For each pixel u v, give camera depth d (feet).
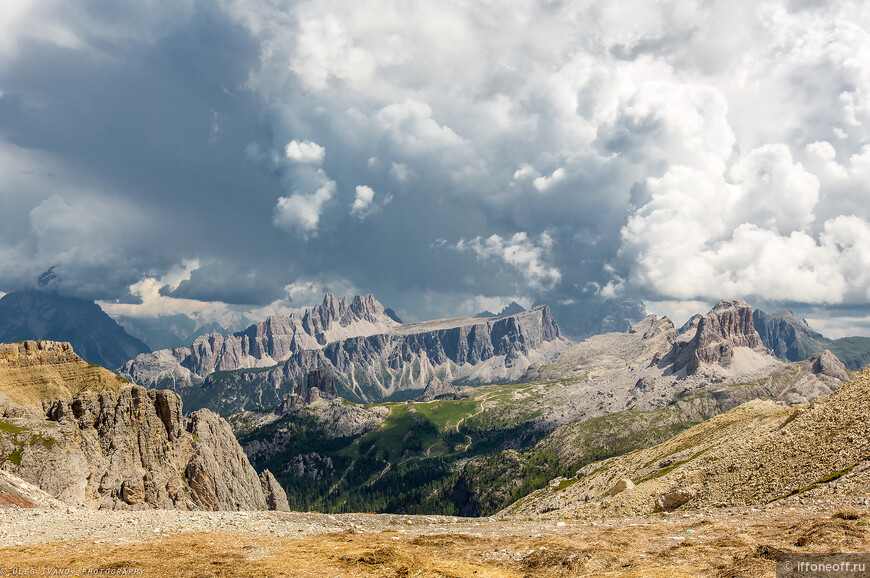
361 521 230.07
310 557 133.90
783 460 248.11
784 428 285.43
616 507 312.50
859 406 242.37
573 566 117.70
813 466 224.74
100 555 134.51
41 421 451.12
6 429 426.92
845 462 210.59
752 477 253.24
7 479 240.53
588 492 553.23
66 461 419.54
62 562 126.82
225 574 117.80
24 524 177.68
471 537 163.22
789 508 175.63
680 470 330.75
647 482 340.80
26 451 408.67
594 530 168.96
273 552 140.26
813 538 119.24
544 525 199.72
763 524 148.05
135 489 460.96
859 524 128.67
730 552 117.80
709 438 488.44
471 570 120.37
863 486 175.42
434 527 214.90
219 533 171.63
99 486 452.35
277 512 238.27
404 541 159.12
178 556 134.51
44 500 238.89
